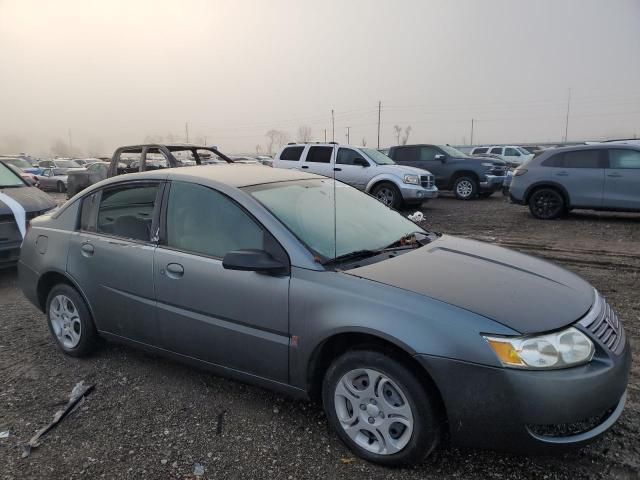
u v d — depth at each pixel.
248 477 2.79
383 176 13.77
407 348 2.61
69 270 4.20
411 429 2.69
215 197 3.57
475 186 16.84
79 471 2.88
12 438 3.22
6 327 5.16
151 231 3.78
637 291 5.86
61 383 3.93
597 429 2.59
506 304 2.70
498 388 2.47
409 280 2.91
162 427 3.29
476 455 2.91
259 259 3.04
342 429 2.95
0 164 8.01
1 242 6.64
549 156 11.66
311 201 3.75
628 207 10.79
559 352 2.50
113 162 11.22
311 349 2.96
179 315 3.54
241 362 3.31
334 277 2.96
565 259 7.62
